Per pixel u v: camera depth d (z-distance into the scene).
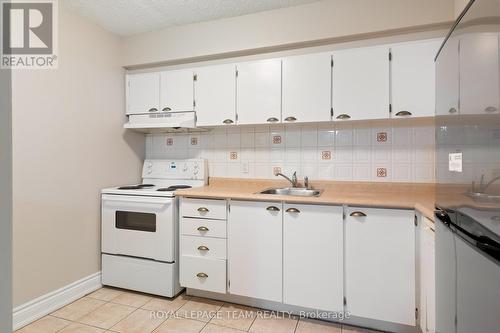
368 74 2.05
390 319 1.77
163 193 2.26
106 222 2.44
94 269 2.42
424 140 2.22
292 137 2.57
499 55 0.67
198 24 2.51
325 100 2.16
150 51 2.65
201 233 2.20
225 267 2.14
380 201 1.77
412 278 1.72
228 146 2.78
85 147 2.34
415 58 1.96
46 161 2.04
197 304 2.19
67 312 2.05
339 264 1.86
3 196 0.43
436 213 1.29
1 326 0.43
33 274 1.95
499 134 0.67
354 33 2.11
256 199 2.03
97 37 2.47
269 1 2.19
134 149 2.89
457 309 1.00
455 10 1.90
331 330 1.85
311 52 2.28
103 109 2.53
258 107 2.34
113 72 2.64
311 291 1.93
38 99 1.98
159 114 2.64
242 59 2.47
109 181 2.59
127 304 2.18
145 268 2.32
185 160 2.79
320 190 2.39
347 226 1.85
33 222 1.95
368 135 2.35
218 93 2.46
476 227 0.82
